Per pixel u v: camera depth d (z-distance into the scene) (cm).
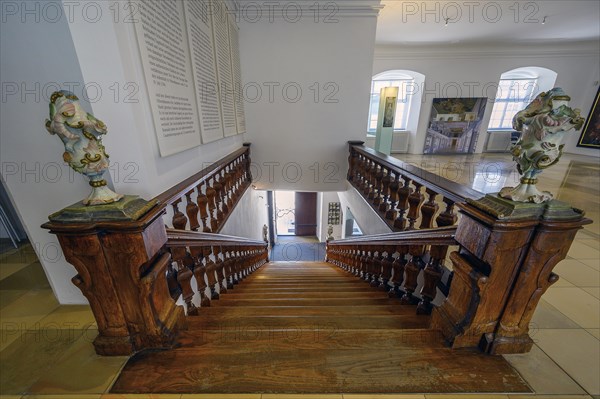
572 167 587
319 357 97
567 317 128
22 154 127
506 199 85
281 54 379
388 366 93
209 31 235
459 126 759
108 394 86
